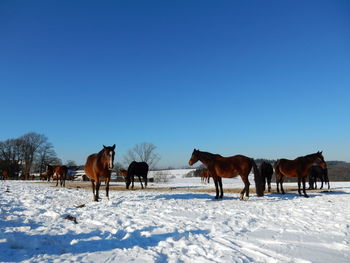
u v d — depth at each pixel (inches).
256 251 186.4
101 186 939.3
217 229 248.8
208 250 188.9
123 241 211.9
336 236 226.2
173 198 513.3
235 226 263.4
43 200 473.1
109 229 249.8
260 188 498.6
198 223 275.6
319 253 181.3
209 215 324.5
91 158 494.9
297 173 553.6
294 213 337.1
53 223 275.6
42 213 336.8
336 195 567.5
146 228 250.5
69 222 280.2
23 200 462.9
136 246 197.2
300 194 560.4
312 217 310.0
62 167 879.1
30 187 813.2
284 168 568.1
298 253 181.3
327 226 263.9
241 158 490.6
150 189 784.9
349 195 566.6
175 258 172.6
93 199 490.0
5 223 270.7
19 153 2682.1
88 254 179.6
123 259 170.2
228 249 189.6
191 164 513.7
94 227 258.1
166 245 200.4
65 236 224.8
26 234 228.5
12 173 2568.9
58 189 739.4
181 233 233.1
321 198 506.6
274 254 179.6
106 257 173.9
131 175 792.9
